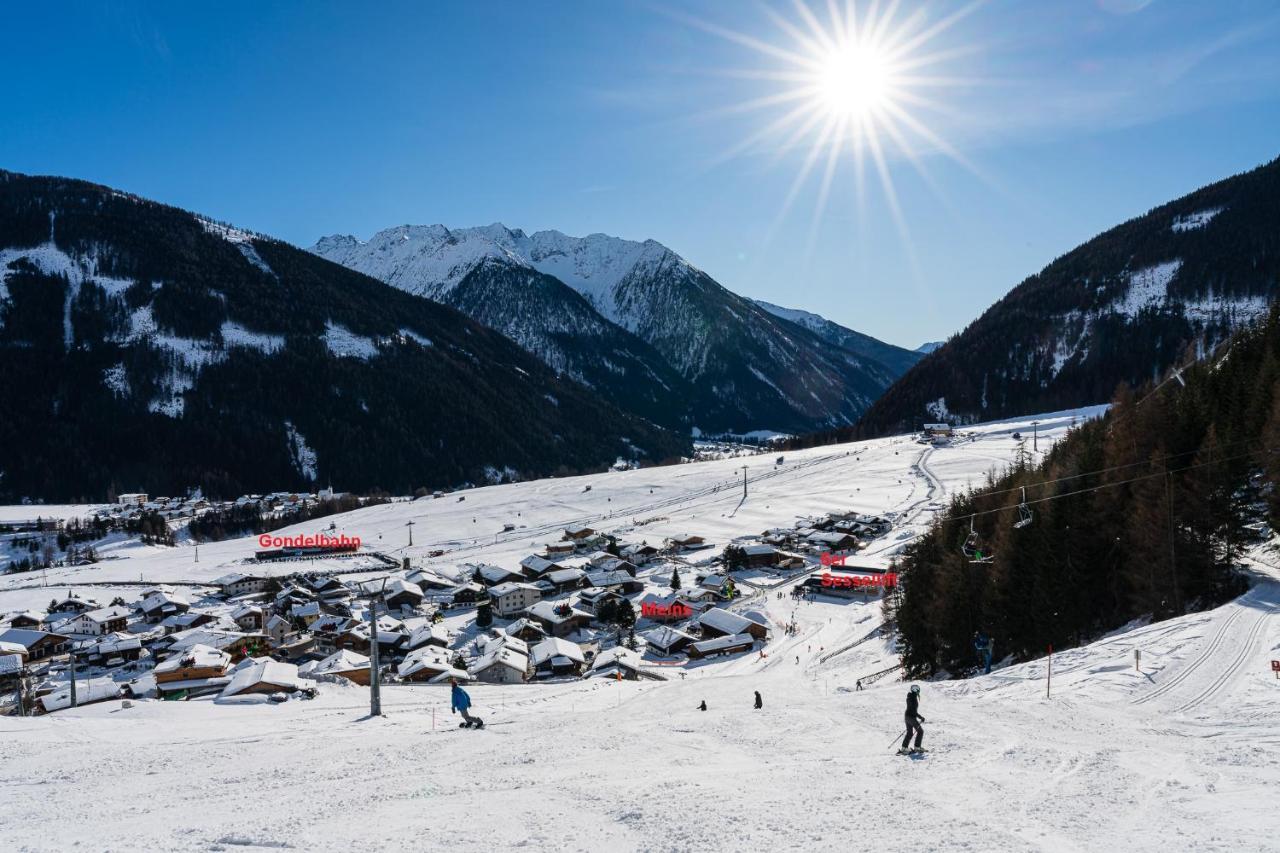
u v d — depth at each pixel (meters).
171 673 70.88
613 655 80.88
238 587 134.38
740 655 81.94
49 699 63.72
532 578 129.88
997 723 23.61
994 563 49.84
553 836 13.77
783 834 13.33
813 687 50.69
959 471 180.75
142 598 128.88
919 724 20.66
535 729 27.88
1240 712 22.84
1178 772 17.03
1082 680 29.28
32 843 14.26
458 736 26.59
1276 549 42.28
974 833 13.08
